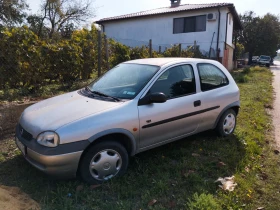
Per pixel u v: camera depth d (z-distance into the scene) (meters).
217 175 3.62
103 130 3.19
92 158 3.20
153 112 3.65
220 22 19.94
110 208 2.83
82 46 8.32
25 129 3.32
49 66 7.15
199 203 2.89
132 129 3.45
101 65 8.78
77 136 3.04
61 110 3.43
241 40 49.06
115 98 3.66
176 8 22.88
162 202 3.00
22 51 6.22
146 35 22.97
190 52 16.55
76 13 29.70
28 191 3.13
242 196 3.14
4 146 4.33
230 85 4.97
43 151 2.96
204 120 4.43
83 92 4.12
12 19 22.72
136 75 4.03
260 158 4.24
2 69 5.88
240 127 5.68
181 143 4.64
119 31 24.25
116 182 3.30
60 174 3.03
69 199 2.94
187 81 4.23
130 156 3.73
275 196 3.19
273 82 14.75
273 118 6.77
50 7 28.62
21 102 5.71
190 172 3.64
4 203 2.83
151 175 3.56
